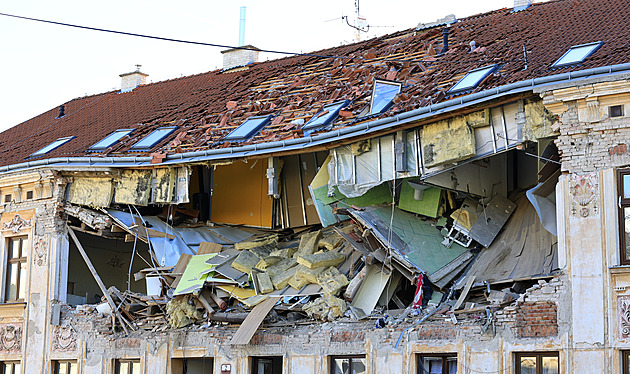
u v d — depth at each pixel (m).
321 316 20.86
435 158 19.52
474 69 21.28
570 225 17.45
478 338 18.38
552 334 17.36
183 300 22.89
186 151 23.28
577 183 17.47
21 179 25.88
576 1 26.00
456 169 21.22
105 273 28.27
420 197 22.09
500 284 19.34
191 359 23.42
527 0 27.97
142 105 31.25
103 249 28.27
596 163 17.33
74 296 26.78
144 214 25.47
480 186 21.75
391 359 19.58
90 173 24.81
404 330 19.50
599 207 17.19
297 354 21.00
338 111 22.45
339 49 30.36
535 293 17.72
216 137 23.88
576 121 17.56
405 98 21.08
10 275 26.28
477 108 18.88
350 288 20.92
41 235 25.59
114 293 24.44
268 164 23.02
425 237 21.50
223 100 28.06
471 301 19.58
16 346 25.67
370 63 26.19
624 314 16.62
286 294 21.59
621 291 16.73
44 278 25.34
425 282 20.38
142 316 24.23
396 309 20.83
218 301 22.44
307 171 24.62
